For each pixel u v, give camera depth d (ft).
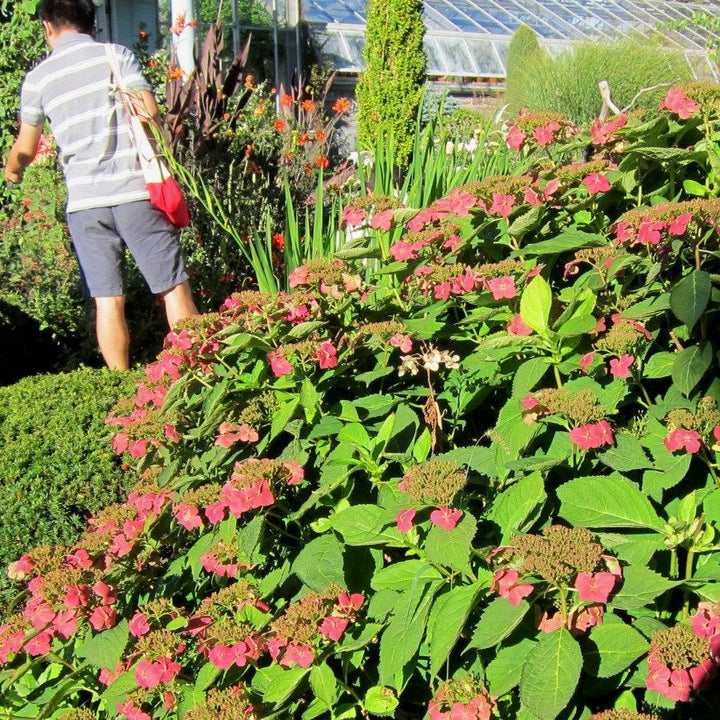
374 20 36.24
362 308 7.73
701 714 5.01
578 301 6.04
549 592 4.90
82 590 5.81
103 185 13.03
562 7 70.28
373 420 6.66
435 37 63.36
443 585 5.15
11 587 9.52
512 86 39.50
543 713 4.24
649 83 33.63
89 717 5.80
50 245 16.37
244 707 5.02
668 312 6.28
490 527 5.44
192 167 17.46
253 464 5.66
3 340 16.70
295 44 56.39
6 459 10.03
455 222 7.42
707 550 5.18
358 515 5.49
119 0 45.83
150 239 13.37
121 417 7.77
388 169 11.43
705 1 69.72
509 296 6.50
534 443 6.23
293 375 6.56
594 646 4.67
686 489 5.89
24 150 13.79
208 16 48.11
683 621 5.11
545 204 7.28
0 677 6.19
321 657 5.11
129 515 6.52
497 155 11.44
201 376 7.01
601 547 4.61
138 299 16.26
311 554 5.46
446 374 7.22
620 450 5.44
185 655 5.95
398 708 5.68
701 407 5.50
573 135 8.32
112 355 13.82
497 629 4.53
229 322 6.95
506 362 6.65
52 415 10.63
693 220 5.84
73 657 6.45
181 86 18.54
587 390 5.46
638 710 5.16
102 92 12.85
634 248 6.63
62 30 13.10
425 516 5.20
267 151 20.57
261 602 5.70
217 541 6.01
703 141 7.16
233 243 17.13
